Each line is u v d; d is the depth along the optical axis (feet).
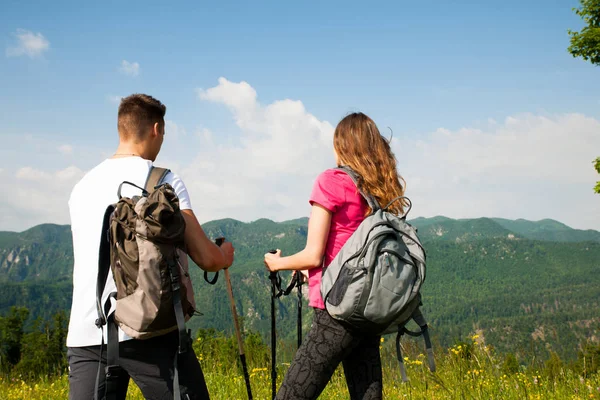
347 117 9.56
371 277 8.05
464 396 13.85
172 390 7.58
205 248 8.27
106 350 7.60
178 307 7.07
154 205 7.18
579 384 15.03
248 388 10.39
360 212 9.05
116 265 7.22
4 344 119.44
